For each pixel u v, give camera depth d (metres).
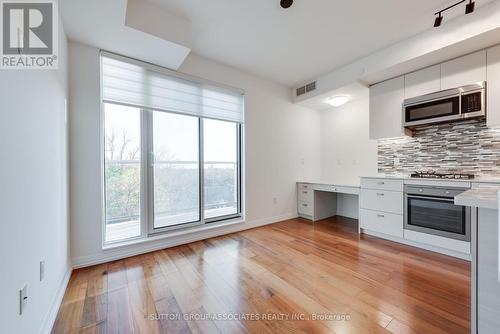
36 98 1.26
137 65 2.44
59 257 1.66
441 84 2.51
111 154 2.41
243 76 3.35
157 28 2.01
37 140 1.26
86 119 2.14
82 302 1.61
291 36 2.46
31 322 1.12
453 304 1.55
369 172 3.72
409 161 3.17
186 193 2.93
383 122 3.04
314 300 1.62
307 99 3.74
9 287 0.92
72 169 2.07
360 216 3.11
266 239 2.95
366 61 2.88
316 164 4.43
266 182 3.67
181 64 2.69
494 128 2.43
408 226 2.62
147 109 2.54
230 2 1.95
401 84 2.85
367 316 1.44
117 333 1.32
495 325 1.03
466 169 2.63
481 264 1.07
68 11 1.67
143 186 2.56
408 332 1.30
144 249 2.50
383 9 2.04
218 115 3.11
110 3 1.61
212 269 2.11
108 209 2.41
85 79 2.13
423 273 2.00
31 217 1.15
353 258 2.33
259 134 3.56
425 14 2.10
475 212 1.09
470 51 2.29
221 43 2.61
